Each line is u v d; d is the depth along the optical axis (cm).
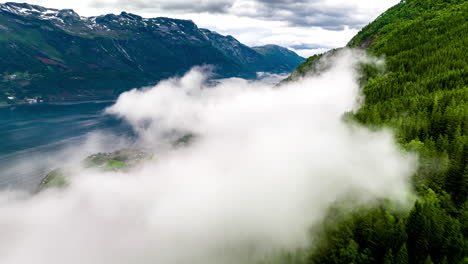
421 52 13862
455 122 6066
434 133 6381
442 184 4738
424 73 11512
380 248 4059
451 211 4197
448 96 7706
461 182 4538
